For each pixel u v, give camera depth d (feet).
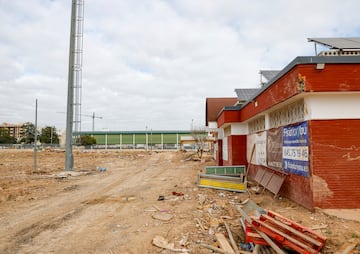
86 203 29.19
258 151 39.24
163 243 16.70
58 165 82.12
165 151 179.01
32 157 119.96
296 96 22.65
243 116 44.73
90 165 83.92
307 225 18.13
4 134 298.35
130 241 17.35
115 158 119.14
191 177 50.47
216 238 17.13
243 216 19.02
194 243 16.69
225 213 23.30
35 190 38.06
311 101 21.94
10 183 43.91
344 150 21.47
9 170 65.92
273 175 30.66
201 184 37.35
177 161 100.42
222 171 39.99
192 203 27.76
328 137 21.62
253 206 21.47
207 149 151.43
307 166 22.38
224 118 47.19
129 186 41.19
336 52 30.78
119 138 266.98
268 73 54.44
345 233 16.33
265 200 27.27
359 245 14.65
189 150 170.40
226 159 56.03
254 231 15.92
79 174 57.98
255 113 36.29
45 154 137.39
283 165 28.17
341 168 21.38
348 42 32.24
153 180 47.83
